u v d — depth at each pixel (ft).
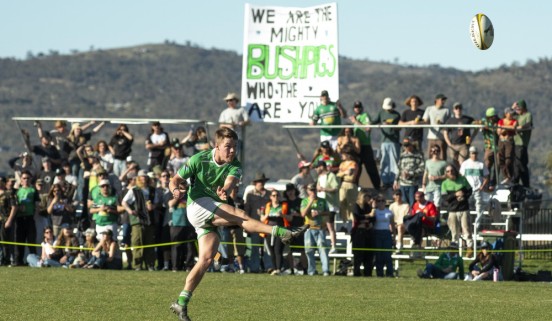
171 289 135.64
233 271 177.37
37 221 188.03
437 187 189.37
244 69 202.59
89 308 114.01
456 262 168.76
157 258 181.27
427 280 156.87
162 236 177.27
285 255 175.11
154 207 176.04
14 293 128.98
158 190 177.88
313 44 200.03
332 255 177.47
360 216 169.68
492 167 205.26
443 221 183.21
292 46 201.57
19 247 180.96
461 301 125.39
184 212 172.86
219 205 97.19
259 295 130.52
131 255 181.47
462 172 187.42
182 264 173.78
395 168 199.82
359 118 202.49
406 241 197.57
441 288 142.41
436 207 179.42
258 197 180.96
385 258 170.19
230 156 98.37
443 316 110.52
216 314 110.63
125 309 113.50
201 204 97.55
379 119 201.16
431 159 190.49
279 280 153.69
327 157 194.08
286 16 202.08
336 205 185.16
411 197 190.60
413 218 176.86
